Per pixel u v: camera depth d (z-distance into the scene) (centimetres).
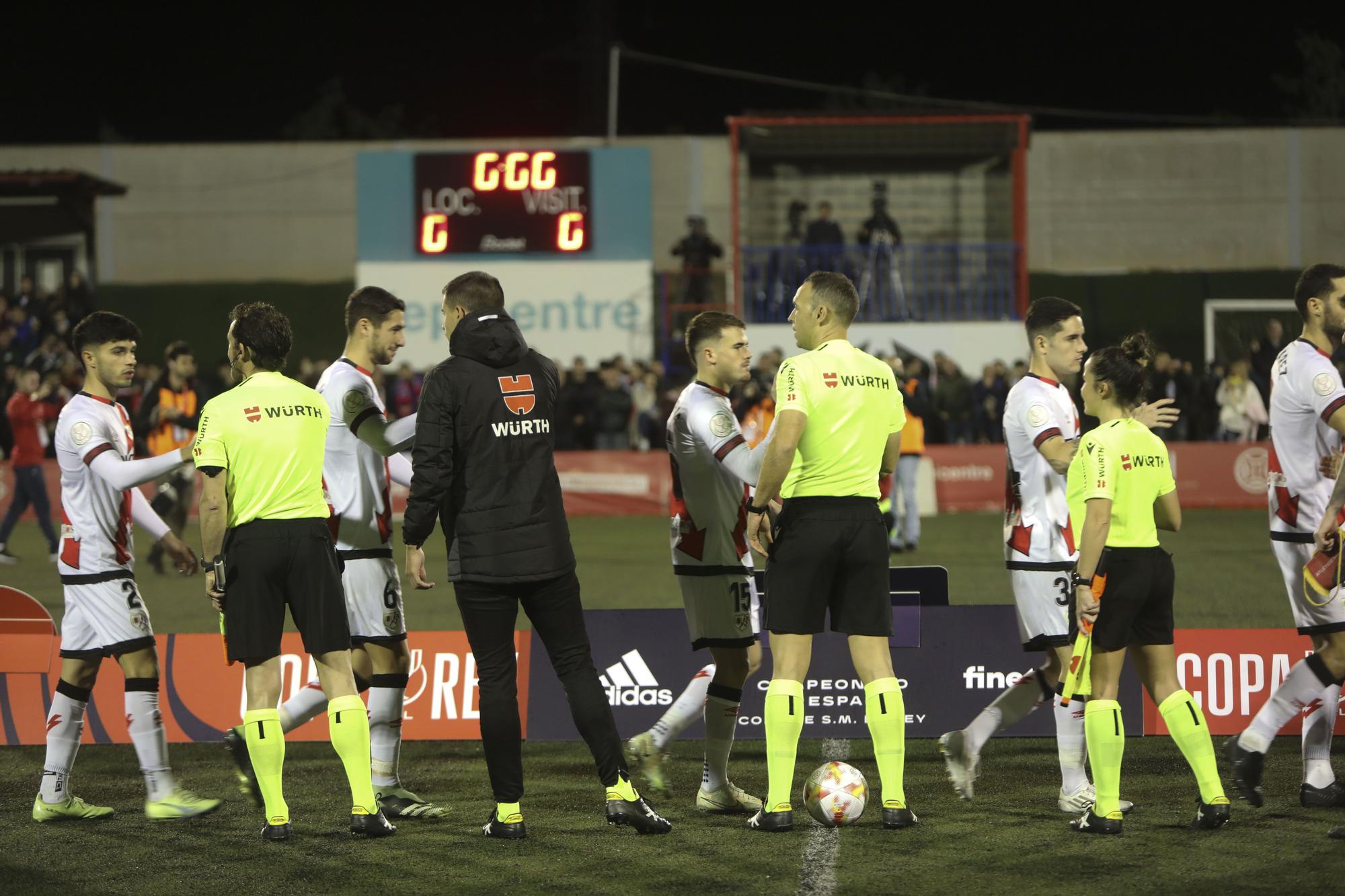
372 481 1077
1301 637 1252
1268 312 4978
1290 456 1070
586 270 4616
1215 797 964
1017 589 1080
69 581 1042
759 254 4603
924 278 4544
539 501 988
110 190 4916
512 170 4600
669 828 987
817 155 4872
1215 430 3881
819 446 989
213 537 975
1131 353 1002
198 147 5409
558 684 1270
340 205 5412
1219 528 3103
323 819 1036
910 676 1250
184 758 1249
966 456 3731
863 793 989
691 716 1118
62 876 885
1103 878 847
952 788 1116
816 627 991
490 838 972
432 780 1174
